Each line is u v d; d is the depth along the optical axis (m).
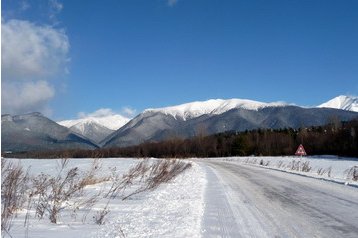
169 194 15.07
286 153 106.00
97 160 19.88
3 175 9.71
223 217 10.27
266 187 18.61
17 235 7.20
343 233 8.49
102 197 13.39
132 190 15.71
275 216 10.52
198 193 15.62
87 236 7.43
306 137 103.75
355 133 81.31
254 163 55.88
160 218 9.76
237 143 112.31
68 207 10.87
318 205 12.60
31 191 11.96
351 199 14.08
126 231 8.05
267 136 113.25
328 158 75.19
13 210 9.48
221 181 22.08
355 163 55.25
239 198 14.27
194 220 9.63
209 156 113.00
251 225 9.27
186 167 33.41
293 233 8.47
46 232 7.60
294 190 17.20
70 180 15.20
